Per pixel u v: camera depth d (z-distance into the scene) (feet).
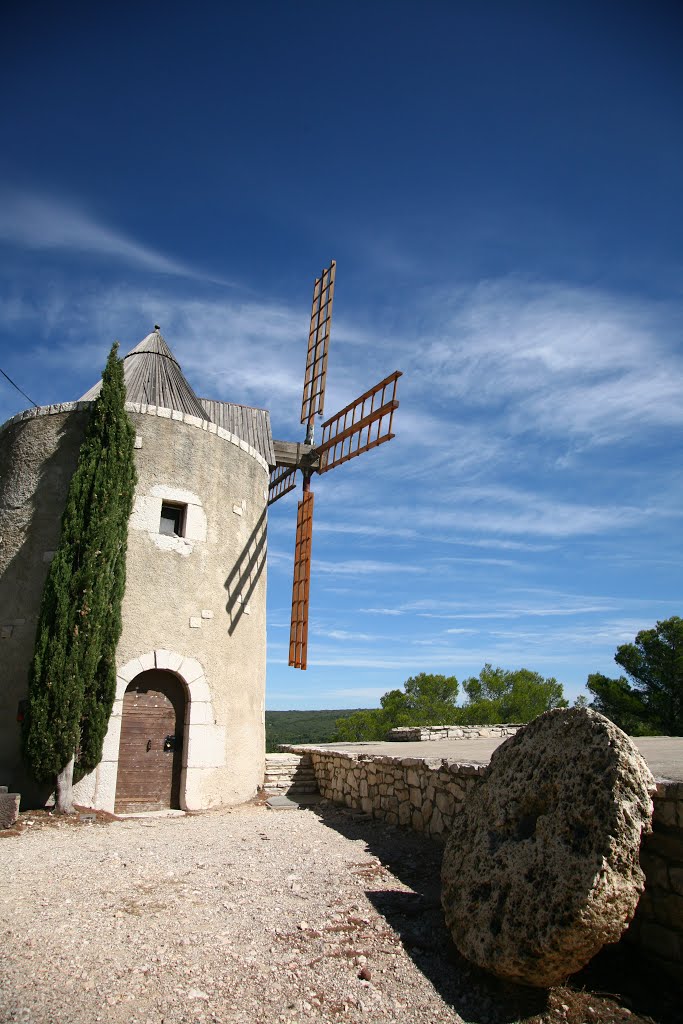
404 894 19.84
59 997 13.16
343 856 24.54
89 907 18.16
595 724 15.53
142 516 38.17
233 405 55.47
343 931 16.98
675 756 24.03
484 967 14.58
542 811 15.89
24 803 32.71
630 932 16.38
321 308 60.29
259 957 15.33
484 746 40.60
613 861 13.46
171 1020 12.60
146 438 39.27
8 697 34.68
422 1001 14.06
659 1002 14.47
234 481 43.45
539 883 14.28
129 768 35.88
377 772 33.17
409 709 90.02
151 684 37.52
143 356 46.80
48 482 37.73
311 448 53.42
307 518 53.67
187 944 15.81
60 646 32.42
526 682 91.30
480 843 16.93
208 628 39.42
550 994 14.61
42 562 36.40
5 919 17.10
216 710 38.86
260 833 29.35
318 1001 13.65
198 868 22.61
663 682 70.08
